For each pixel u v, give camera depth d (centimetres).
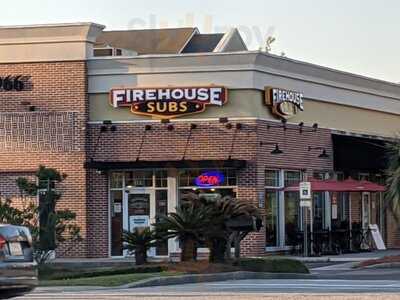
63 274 2470
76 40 3325
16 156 3359
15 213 2561
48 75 3344
